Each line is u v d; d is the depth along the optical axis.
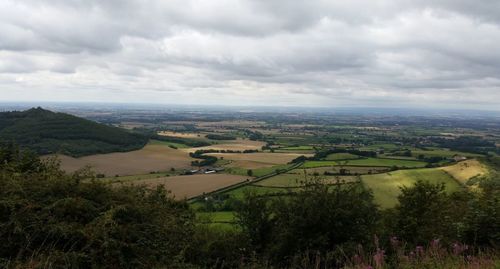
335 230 11.02
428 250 7.02
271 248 11.69
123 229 8.44
